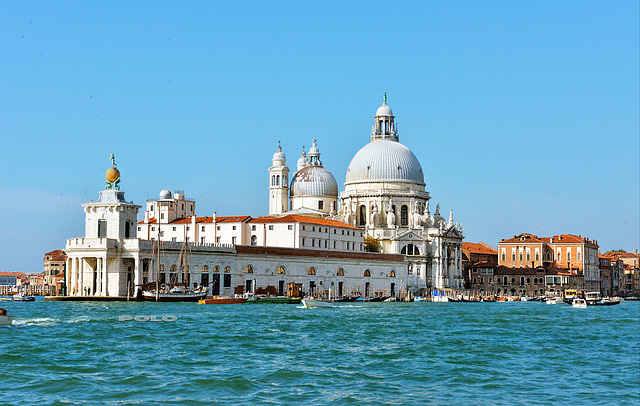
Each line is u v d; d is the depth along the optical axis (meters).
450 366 79.00
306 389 66.56
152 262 193.12
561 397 64.56
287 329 113.44
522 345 97.25
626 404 62.09
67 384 67.00
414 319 140.62
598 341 103.31
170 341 95.50
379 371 75.69
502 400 63.34
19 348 86.75
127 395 63.53
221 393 64.50
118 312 144.00
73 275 194.75
